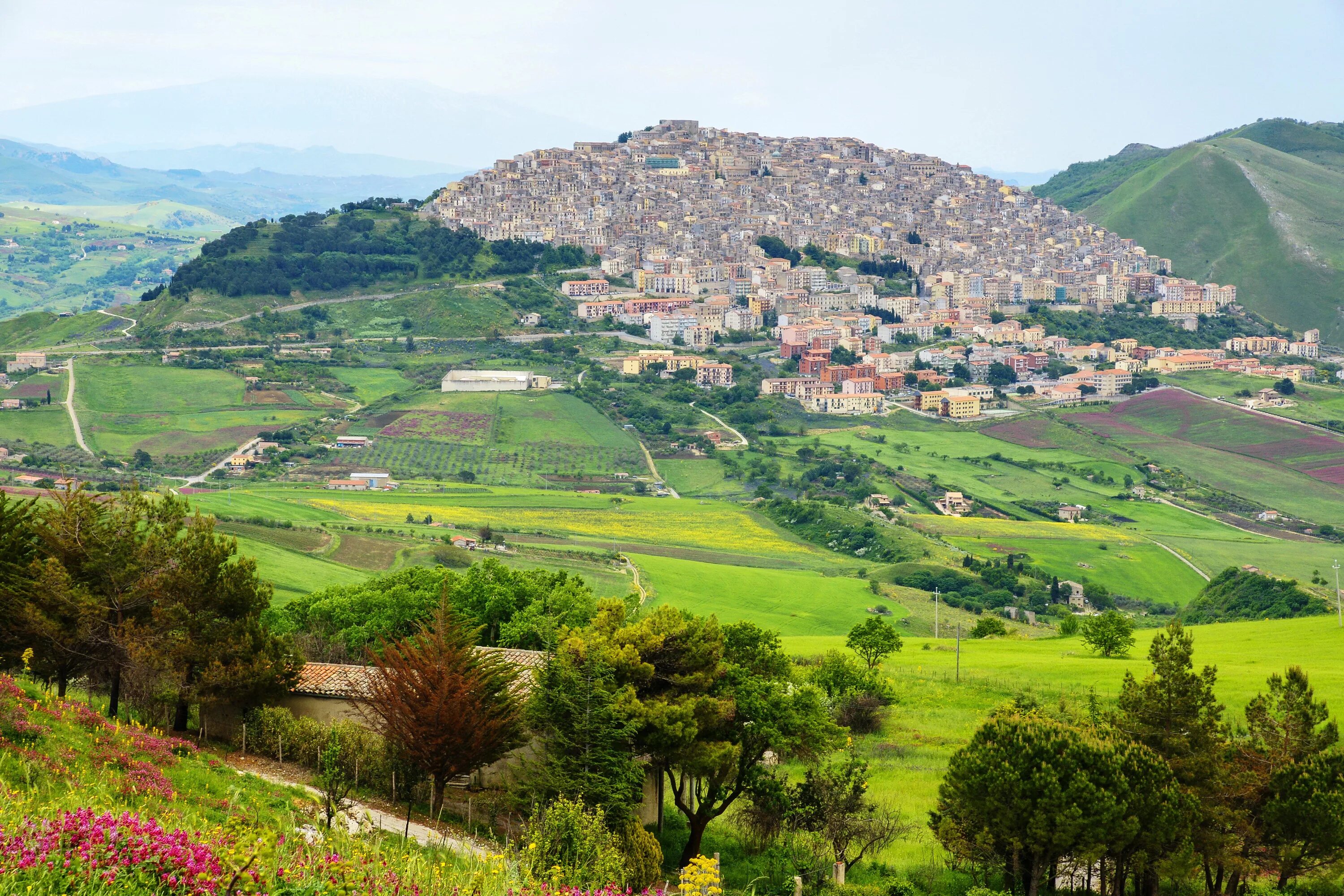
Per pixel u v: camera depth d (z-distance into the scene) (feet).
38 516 211.20
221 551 212.84
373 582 363.76
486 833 171.73
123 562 205.98
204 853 74.13
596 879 131.44
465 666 178.91
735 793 195.52
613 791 170.19
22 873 68.74
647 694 193.26
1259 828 180.14
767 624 586.86
